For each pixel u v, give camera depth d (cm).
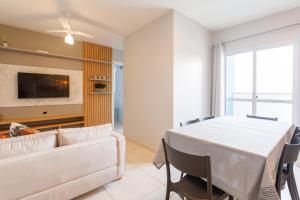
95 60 459
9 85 351
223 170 125
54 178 151
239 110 351
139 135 351
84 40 440
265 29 295
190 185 133
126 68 393
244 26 321
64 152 157
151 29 317
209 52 358
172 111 279
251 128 179
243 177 113
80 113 448
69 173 161
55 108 412
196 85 324
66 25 280
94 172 180
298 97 263
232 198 133
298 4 254
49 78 394
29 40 372
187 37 299
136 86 359
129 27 344
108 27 344
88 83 462
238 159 116
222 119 233
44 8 273
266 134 155
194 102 320
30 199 139
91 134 187
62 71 418
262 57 310
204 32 341
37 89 378
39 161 143
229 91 364
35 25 346
